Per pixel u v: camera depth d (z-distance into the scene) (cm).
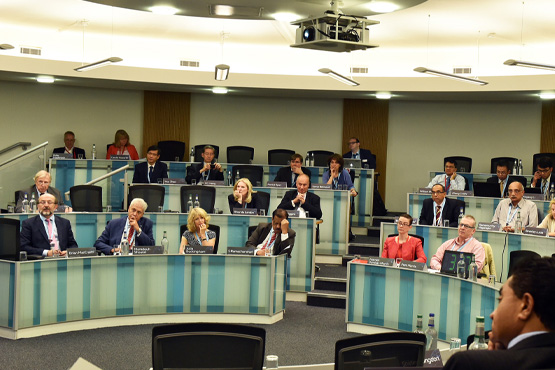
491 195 990
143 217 813
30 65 1181
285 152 1310
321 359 639
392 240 796
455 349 381
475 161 1375
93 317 730
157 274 760
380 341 272
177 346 265
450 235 845
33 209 906
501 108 1362
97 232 882
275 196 1010
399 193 1411
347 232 991
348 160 1151
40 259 703
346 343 267
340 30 774
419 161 1402
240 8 808
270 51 1296
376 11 802
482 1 894
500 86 1175
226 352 267
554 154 1218
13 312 677
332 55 1281
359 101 1423
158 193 971
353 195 1038
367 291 738
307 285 883
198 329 267
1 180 1048
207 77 1265
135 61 1261
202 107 1440
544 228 787
